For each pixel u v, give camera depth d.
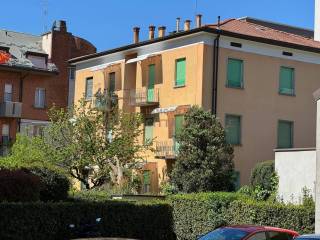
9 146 49.91
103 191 32.50
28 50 57.03
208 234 15.96
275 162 28.09
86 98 46.75
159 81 39.22
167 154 37.28
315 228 21.59
